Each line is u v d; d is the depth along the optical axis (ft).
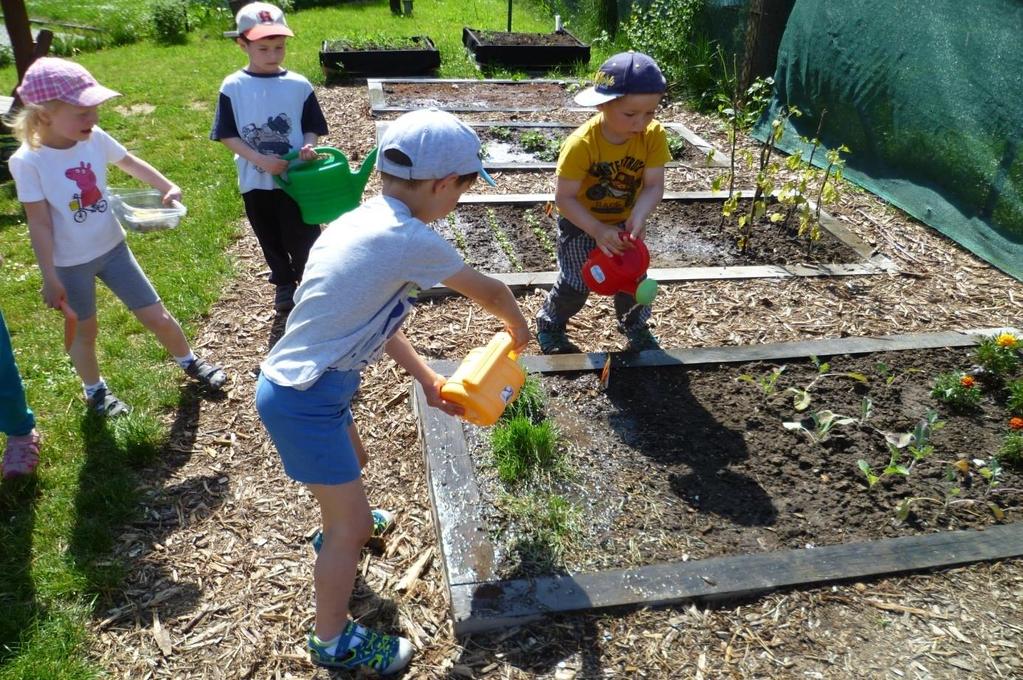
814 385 12.26
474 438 10.71
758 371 12.62
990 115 17.25
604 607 8.42
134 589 8.98
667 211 19.31
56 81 9.70
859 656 8.11
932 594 8.81
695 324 14.26
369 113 26.96
